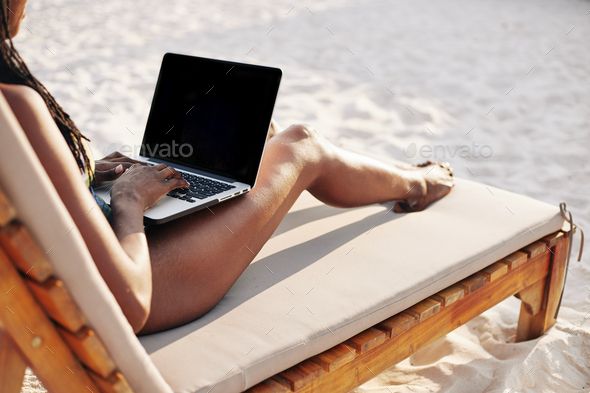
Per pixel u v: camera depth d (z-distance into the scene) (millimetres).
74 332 924
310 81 4367
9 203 848
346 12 6242
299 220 1707
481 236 1635
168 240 1253
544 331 1884
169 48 5016
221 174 1460
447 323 1528
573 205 2859
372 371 1364
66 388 979
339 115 3834
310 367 1227
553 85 4391
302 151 1471
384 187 1644
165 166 1317
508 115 3896
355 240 1595
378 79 4461
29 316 919
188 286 1242
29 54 4684
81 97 3902
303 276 1425
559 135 3619
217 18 5957
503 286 1676
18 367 969
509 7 6543
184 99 1596
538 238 1736
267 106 1478
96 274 938
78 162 1190
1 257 878
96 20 5727
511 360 1752
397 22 5938
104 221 1032
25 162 859
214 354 1163
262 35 5438
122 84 4172
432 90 4281
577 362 1793
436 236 1627
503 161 3305
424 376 1719
